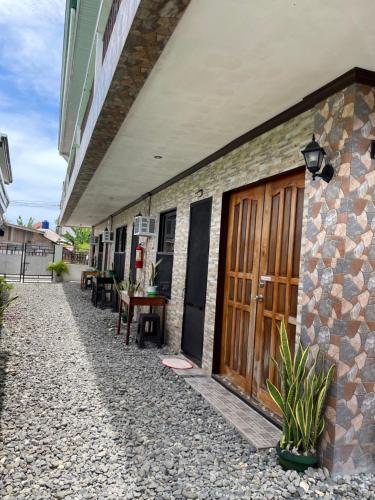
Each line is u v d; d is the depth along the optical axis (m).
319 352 2.63
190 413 3.46
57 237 30.84
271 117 3.41
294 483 2.37
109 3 3.53
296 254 3.24
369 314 2.53
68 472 2.42
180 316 5.55
